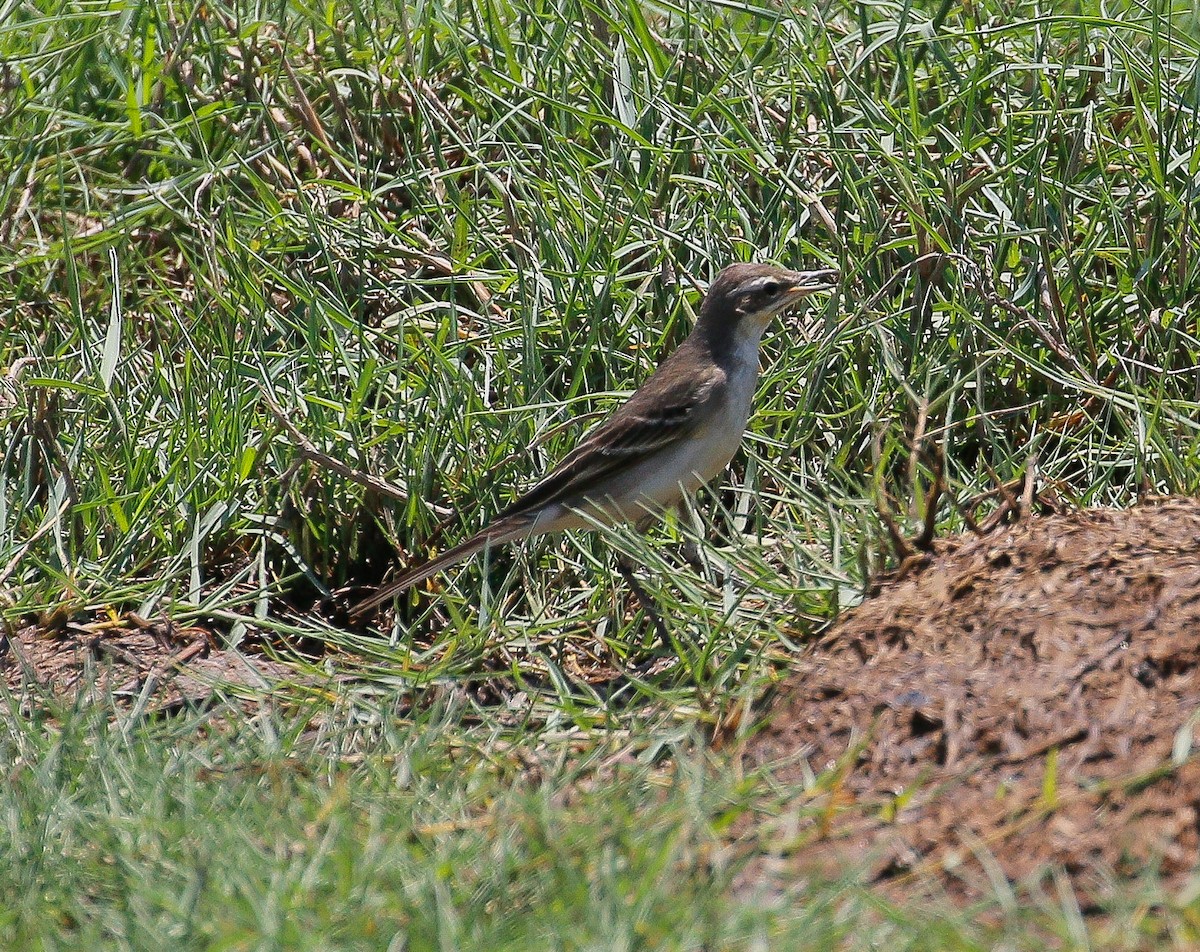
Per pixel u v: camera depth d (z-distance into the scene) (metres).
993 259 12.34
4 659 10.59
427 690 9.89
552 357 12.52
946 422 10.94
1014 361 11.77
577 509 10.58
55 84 15.57
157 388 12.78
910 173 12.29
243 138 14.79
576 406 12.20
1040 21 12.77
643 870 6.83
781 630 9.37
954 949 6.18
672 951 6.25
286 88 15.23
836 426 11.80
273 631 11.33
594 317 12.12
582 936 6.33
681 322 12.63
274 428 12.12
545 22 14.68
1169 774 6.98
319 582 11.98
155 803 7.88
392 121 14.61
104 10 15.83
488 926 6.61
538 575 11.42
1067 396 11.70
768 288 11.08
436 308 13.04
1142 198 12.40
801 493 10.41
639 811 7.58
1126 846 6.73
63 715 9.13
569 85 14.20
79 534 11.88
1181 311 11.74
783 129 13.41
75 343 13.45
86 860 7.53
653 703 9.23
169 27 15.53
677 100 13.92
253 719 9.46
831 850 7.10
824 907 6.52
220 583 11.80
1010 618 8.37
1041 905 6.46
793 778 7.95
